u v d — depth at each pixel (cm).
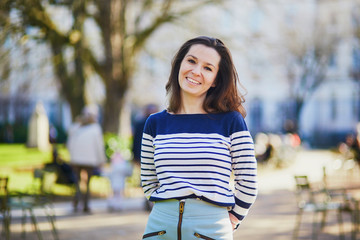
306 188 629
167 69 1631
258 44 1572
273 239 668
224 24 1605
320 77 3136
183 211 241
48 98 3628
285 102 3766
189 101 266
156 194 251
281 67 3075
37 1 1156
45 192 685
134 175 1159
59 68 1438
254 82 3797
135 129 895
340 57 3638
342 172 1669
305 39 2839
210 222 240
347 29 2873
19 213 883
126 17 1556
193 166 244
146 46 1673
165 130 260
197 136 251
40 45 1302
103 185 1182
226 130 254
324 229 747
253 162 252
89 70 1661
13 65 1298
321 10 2906
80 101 1605
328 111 3716
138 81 2188
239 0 1516
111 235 696
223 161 245
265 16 1644
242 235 699
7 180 606
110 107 1562
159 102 2984
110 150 1325
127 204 999
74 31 1216
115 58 1478
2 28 1160
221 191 243
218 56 265
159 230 246
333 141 3578
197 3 1520
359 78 3391
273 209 959
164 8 1512
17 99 3300
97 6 1398
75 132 920
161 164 250
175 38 1619
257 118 3841
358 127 1670
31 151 2061
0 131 3070
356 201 652
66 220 825
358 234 698
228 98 264
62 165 1036
